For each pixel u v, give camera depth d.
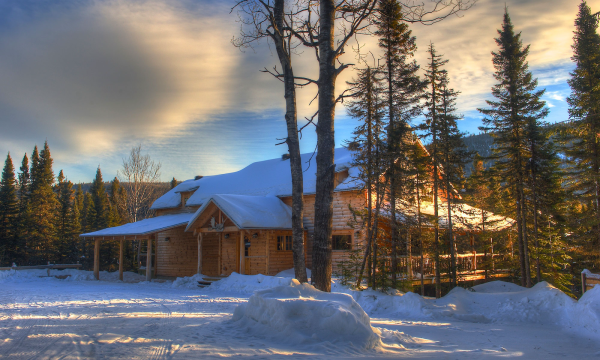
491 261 25.59
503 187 22.22
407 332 9.60
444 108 18.56
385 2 15.77
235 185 29.98
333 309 7.22
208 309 11.30
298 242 11.26
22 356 5.21
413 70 16.88
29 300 13.31
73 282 24.66
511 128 21.25
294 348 6.30
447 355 6.79
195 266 28.06
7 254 42.88
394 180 16.34
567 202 25.66
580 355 7.78
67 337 6.49
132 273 33.38
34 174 51.22
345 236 22.20
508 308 13.73
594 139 23.62
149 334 6.95
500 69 22.14
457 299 14.88
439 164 18.78
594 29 24.42
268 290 8.38
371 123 16.36
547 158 20.98
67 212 49.56
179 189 31.72
